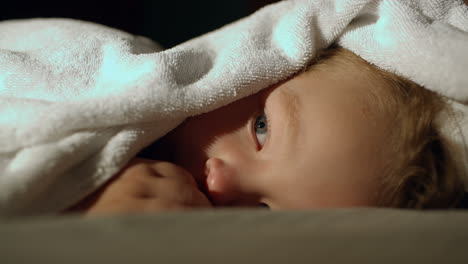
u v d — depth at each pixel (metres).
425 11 0.39
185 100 0.35
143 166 0.34
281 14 0.42
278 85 0.38
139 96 0.34
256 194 0.37
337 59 0.39
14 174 0.31
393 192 0.38
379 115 0.37
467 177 0.40
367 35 0.39
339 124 0.37
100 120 0.33
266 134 0.37
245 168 0.36
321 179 0.36
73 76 0.36
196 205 0.33
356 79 0.38
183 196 0.33
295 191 0.36
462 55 0.37
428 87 0.38
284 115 0.37
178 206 0.33
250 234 0.26
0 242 0.22
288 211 0.29
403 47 0.38
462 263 0.26
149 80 0.35
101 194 0.32
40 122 0.32
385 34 0.38
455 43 0.37
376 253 0.26
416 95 0.38
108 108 0.33
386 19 0.39
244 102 0.38
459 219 0.29
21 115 0.32
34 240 0.23
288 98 0.37
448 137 0.39
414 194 0.39
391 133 0.37
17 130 0.32
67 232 0.24
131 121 0.34
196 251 0.25
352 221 0.28
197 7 0.67
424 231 0.27
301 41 0.38
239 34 0.40
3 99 0.34
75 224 0.25
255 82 0.37
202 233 0.26
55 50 0.37
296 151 0.36
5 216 0.30
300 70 0.39
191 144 0.37
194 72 0.37
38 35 0.43
